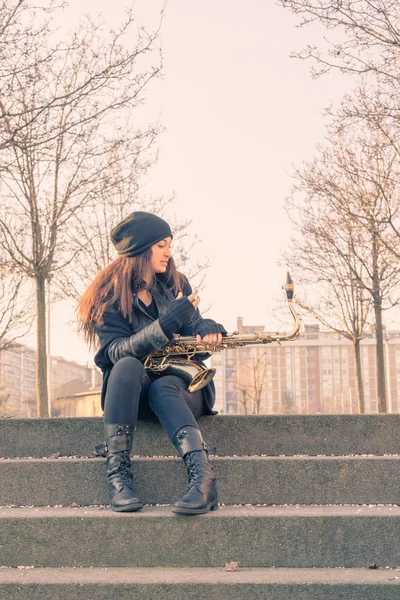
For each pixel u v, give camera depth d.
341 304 17.66
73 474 3.14
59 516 2.80
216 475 3.13
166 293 3.41
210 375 3.25
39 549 2.78
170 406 2.99
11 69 9.63
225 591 2.46
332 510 2.90
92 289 3.33
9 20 9.51
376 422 3.52
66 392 67.75
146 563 2.75
